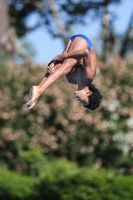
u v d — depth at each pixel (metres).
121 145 50.12
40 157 48.31
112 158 50.03
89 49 19.89
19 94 51.81
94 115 50.47
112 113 50.81
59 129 50.66
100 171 38.59
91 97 20.42
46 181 37.78
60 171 37.97
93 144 49.84
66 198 36.62
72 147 49.84
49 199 37.53
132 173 50.00
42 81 19.48
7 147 49.84
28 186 39.84
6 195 40.34
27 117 50.88
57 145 50.16
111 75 53.41
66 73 19.67
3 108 50.91
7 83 52.50
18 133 50.16
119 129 50.25
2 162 49.56
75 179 36.69
